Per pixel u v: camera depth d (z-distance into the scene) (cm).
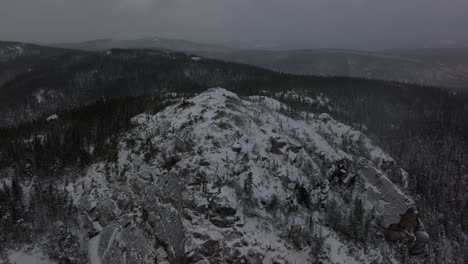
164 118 8275
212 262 4688
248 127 7312
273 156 6812
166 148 6831
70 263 5588
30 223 6059
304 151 7456
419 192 10150
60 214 6300
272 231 5231
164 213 5562
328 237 5712
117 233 5850
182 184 5778
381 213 7300
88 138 8700
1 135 9412
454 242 8212
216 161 5991
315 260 5128
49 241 5862
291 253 5012
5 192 6475
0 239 5625
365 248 5894
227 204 5178
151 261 5100
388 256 6166
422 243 7194
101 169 7306
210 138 6538
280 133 7838
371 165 8712
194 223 5116
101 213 6275
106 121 9619
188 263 4762
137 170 6806
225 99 8756
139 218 5869
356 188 7925
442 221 8956
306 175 6850
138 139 7794
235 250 4738
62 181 7238
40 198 6500
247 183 5756
